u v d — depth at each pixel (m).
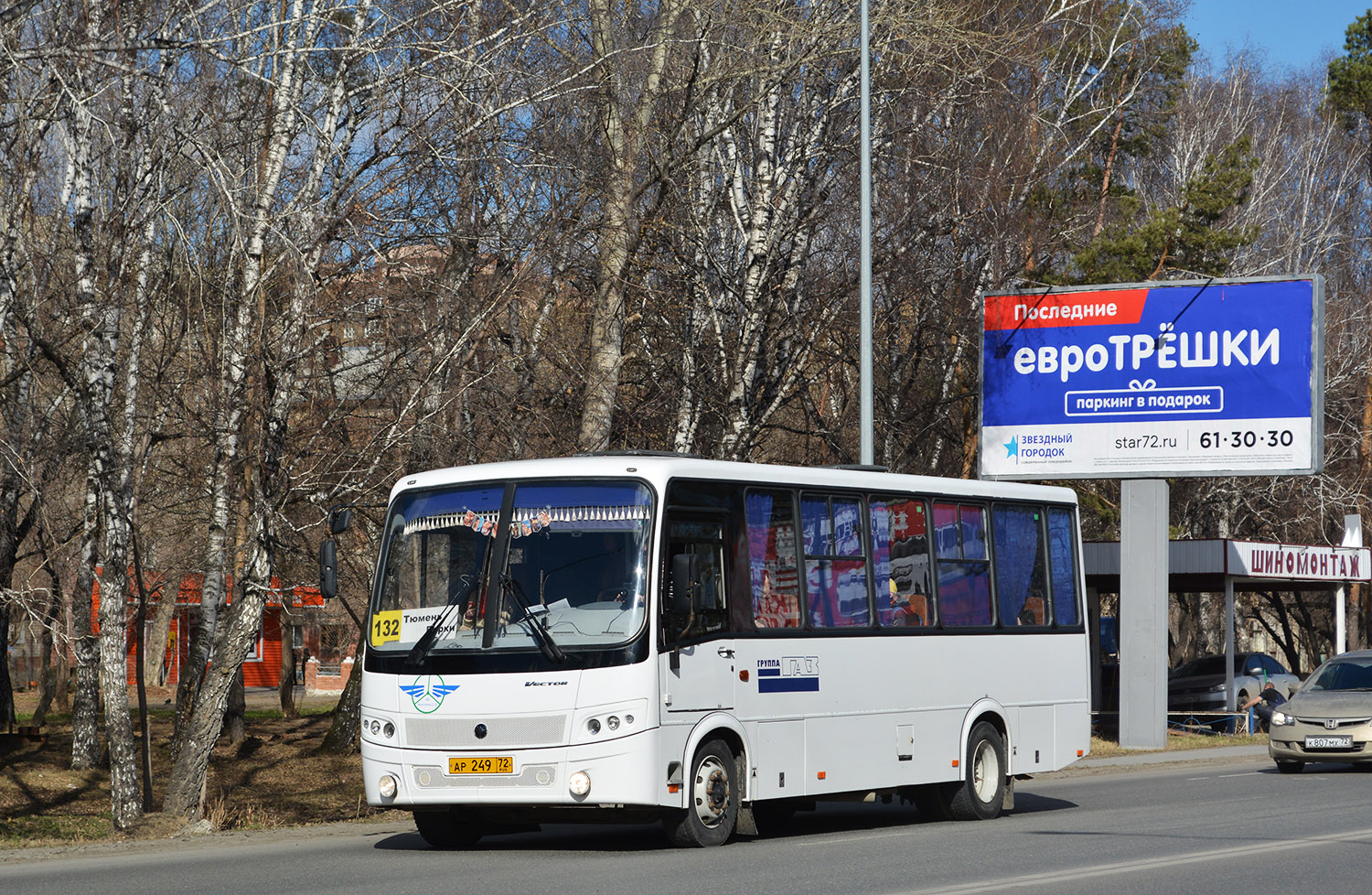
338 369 19.56
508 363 22.38
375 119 18.56
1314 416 29.80
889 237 29.62
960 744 16.84
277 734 34.47
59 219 18.19
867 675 15.69
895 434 33.12
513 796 13.09
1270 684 38.59
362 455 19.05
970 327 33.66
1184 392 30.78
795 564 15.08
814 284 28.08
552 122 21.23
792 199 27.23
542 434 22.80
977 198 31.69
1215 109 56.72
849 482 15.95
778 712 14.57
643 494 13.56
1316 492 49.62
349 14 18.62
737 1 23.69
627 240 23.20
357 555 28.97
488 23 19.58
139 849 14.86
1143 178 54.41
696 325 26.81
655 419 26.70
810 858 12.72
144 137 17.22
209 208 17.77
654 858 12.81
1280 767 25.16
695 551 13.88
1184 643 59.66
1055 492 18.94
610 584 13.36
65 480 23.11
